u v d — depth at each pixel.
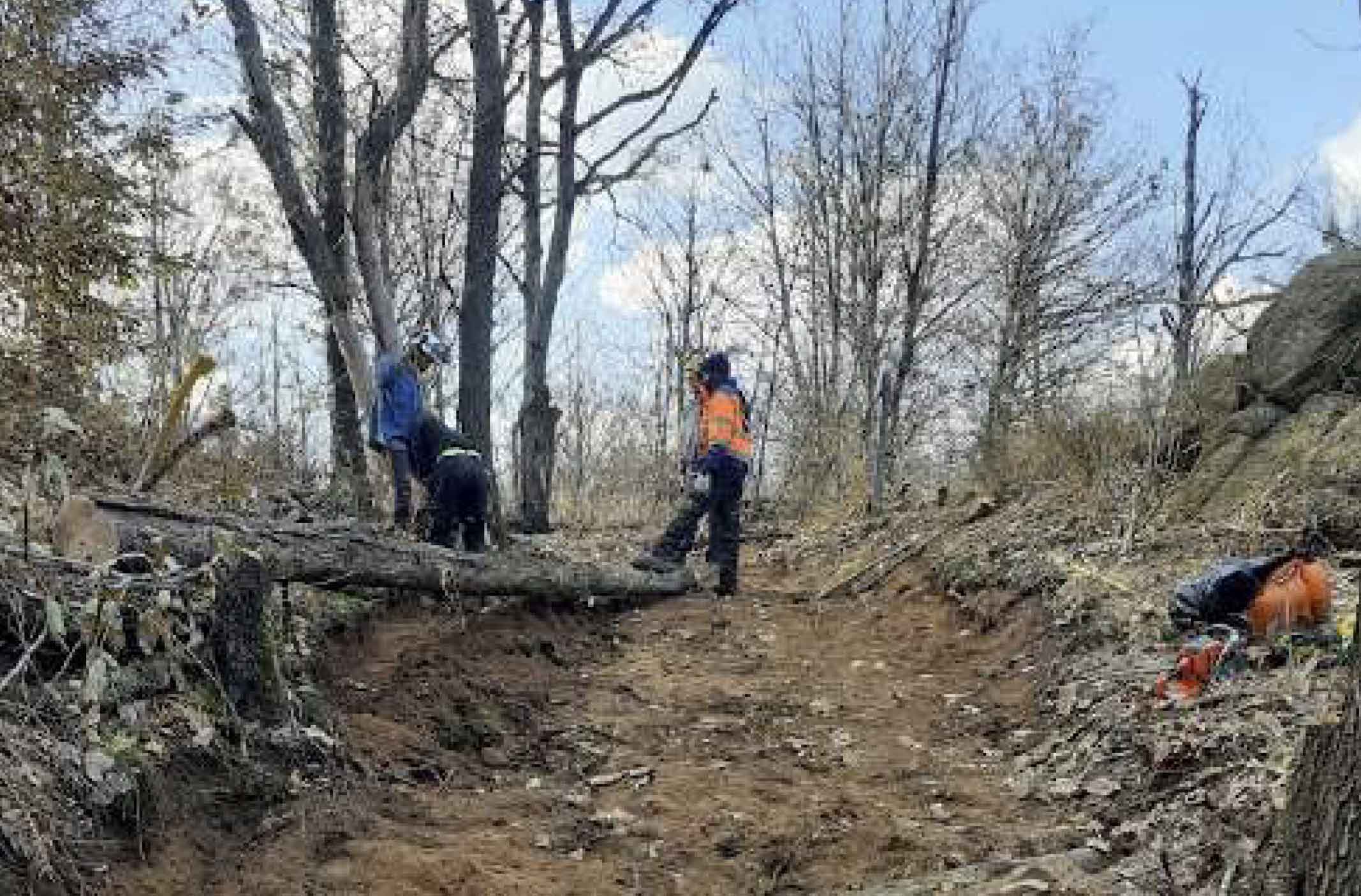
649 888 5.25
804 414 19.39
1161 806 5.45
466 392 13.19
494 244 13.34
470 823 5.71
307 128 11.99
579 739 7.12
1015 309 24.45
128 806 4.64
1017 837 5.64
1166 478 9.97
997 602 9.30
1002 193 25.38
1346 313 9.67
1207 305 10.33
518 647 8.55
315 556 6.94
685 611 10.42
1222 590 7.07
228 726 5.43
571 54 15.80
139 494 7.41
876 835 5.73
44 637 4.61
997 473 12.27
